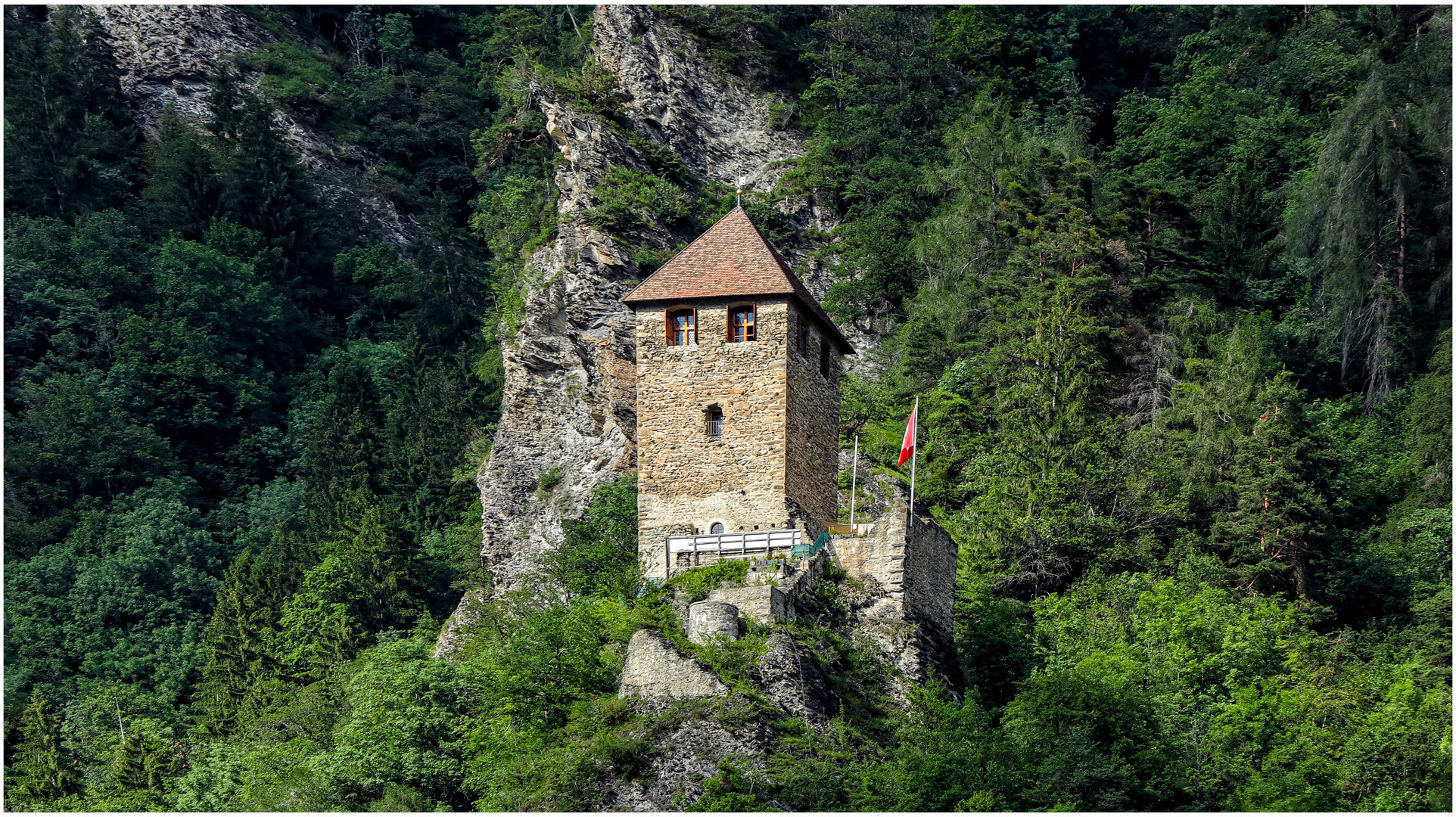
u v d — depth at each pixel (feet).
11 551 388.37
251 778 225.97
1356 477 286.05
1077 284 305.32
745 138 394.93
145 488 415.64
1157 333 318.45
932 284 331.36
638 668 184.34
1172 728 198.49
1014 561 249.96
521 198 424.46
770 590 188.03
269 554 350.84
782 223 365.40
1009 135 361.30
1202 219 357.82
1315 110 401.49
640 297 212.43
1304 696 212.43
